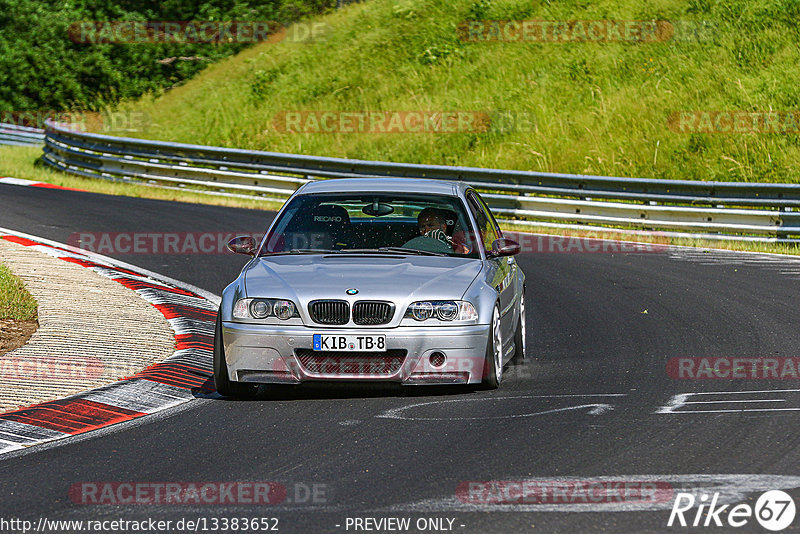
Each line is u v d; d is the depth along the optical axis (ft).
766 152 281.33
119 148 287.48
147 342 109.50
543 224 222.07
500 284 95.30
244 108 378.73
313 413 82.38
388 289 86.38
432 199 101.45
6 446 73.20
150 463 68.33
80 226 201.46
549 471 64.28
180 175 276.00
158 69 441.68
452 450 69.97
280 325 85.76
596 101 326.24
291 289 87.04
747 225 200.64
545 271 170.19
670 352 107.24
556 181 226.17
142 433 76.69
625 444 70.44
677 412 79.87
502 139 317.22
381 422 78.64
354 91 369.91
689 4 366.84
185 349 107.76
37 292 131.75
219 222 213.66
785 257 181.88
